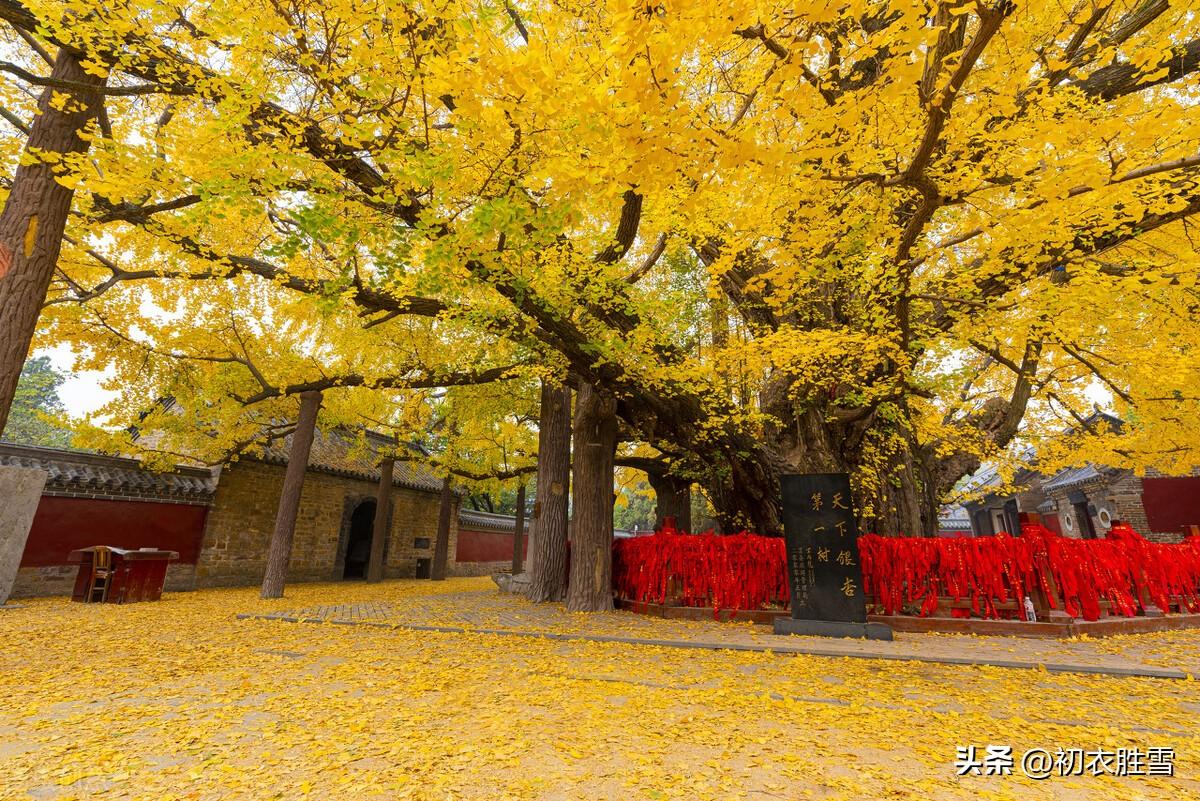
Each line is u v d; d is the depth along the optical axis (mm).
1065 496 19688
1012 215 4266
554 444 12891
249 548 15500
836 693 4770
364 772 3150
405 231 4449
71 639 7316
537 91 3229
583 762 3301
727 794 2883
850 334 6730
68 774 3123
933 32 2953
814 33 3898
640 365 7812
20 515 10562
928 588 7992
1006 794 2852
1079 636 7113
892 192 5613
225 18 3768
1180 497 15477
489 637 7688
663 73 2879
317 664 6012
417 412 16375
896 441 9766
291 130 4406
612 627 8336
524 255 5676
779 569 9016
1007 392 11891
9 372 5227
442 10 3965
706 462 10844
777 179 4453
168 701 4598
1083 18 3531
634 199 6062
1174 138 3262
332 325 11781
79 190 5434
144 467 13453
